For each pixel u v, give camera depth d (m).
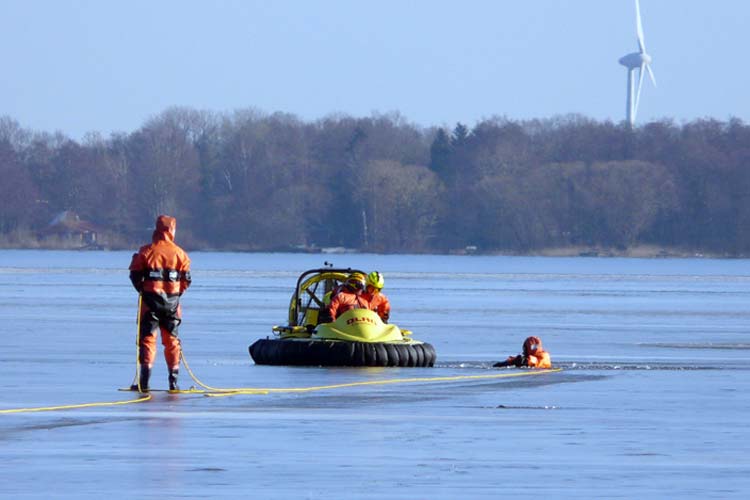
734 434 50.31
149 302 62.66
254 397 61.44
